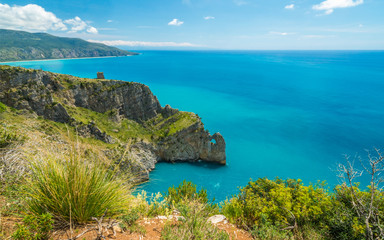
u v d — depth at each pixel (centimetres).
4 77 7406
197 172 9612
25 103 7369
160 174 9212
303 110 19338
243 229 802
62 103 8681
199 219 626
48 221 425
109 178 551
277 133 14362
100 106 10044
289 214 1012
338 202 1016
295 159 11025
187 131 10306
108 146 8156
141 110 11269
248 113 18800
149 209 720
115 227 524
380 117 17112
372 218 841
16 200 500
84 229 476
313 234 902
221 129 15200
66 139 541
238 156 11362
